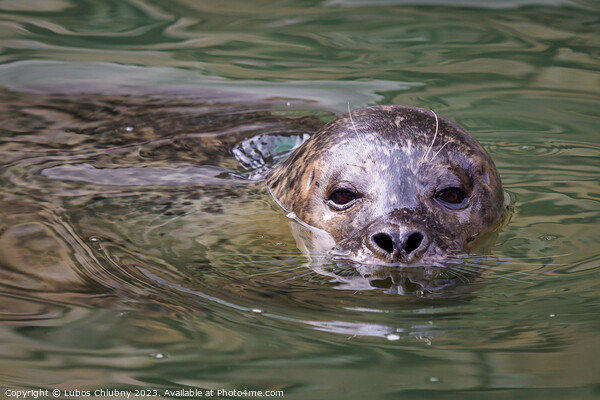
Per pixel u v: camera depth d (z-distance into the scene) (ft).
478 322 41.57
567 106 80.53
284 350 39.40
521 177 63.87
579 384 36.04
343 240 49.26
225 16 111.04
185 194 60.23
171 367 38.06
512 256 49.24
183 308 43.86
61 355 39.11
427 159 51.75
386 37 102.47
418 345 39.68
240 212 56.95
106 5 114.21
